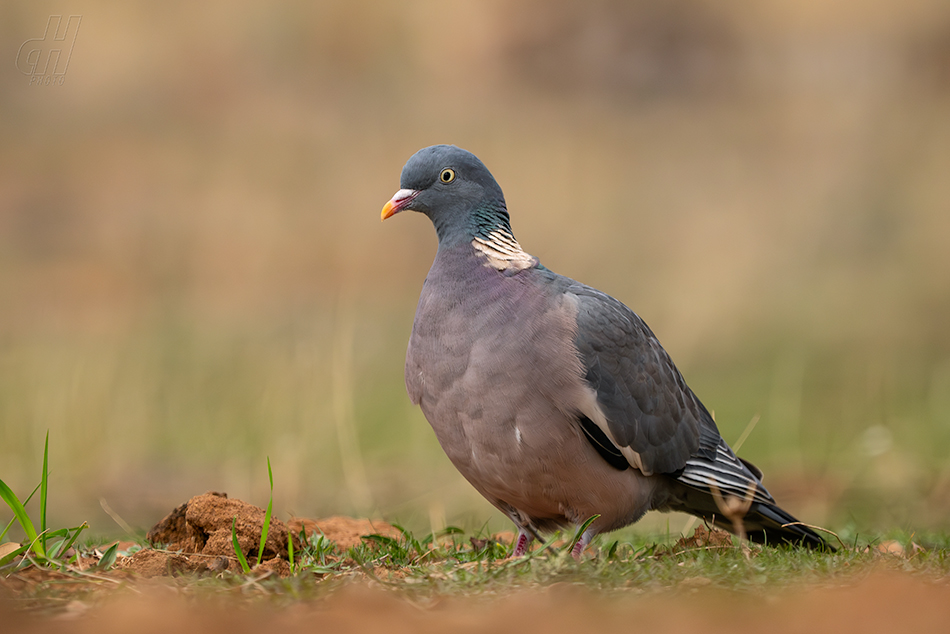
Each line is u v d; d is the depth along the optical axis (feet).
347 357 34.37
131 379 45.78
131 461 39.60
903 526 27.02
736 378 52.16
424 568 17.39
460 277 20.24
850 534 23.95
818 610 13.58
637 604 14.30
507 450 19.70
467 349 19.65
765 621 13.26
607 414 19.95
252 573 16.65
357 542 22.15
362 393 48.49
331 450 40.04
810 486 35.37
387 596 14.78
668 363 21.68
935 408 45.70
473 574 16.48
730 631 12.93
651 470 20.84
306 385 42.22
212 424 41.52
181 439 41.24
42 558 17.39
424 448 41.37
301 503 34.94
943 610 13.29
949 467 34.37
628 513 21.09
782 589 15.23
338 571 17.40
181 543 19.97
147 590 15.17
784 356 53.57
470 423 19.75
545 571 16.42
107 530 31.09
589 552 21.45
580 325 19.94
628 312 21.22
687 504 22.85
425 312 20.30
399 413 45.65
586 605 14.16
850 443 40.91
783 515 21.94
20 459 39.40
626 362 20.31
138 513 33.94
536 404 19.44
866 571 16.48
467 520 29.68
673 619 13.43
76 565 17.88
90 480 38.17
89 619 13.98
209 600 14.66
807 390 49.62
